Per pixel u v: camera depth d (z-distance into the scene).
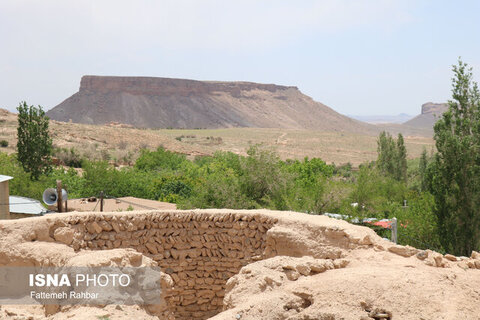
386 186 35.28
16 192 29.59
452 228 17.34
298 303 7.10
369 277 7.35
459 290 7.41
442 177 17.59
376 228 18.84
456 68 18.69
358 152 134.88
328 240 9.69
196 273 11.71
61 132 86.62
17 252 9.63
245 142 147.38
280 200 23.73
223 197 23.55
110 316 7.03
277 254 10.40
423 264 8.57
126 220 11.11
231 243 11.62
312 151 132.88
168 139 109.19
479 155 17.17
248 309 6.87
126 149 88.25
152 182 39.06
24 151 33.16
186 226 11.77
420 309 6.68
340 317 6.57
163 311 8.59
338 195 20.14
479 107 18.27
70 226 10.30
